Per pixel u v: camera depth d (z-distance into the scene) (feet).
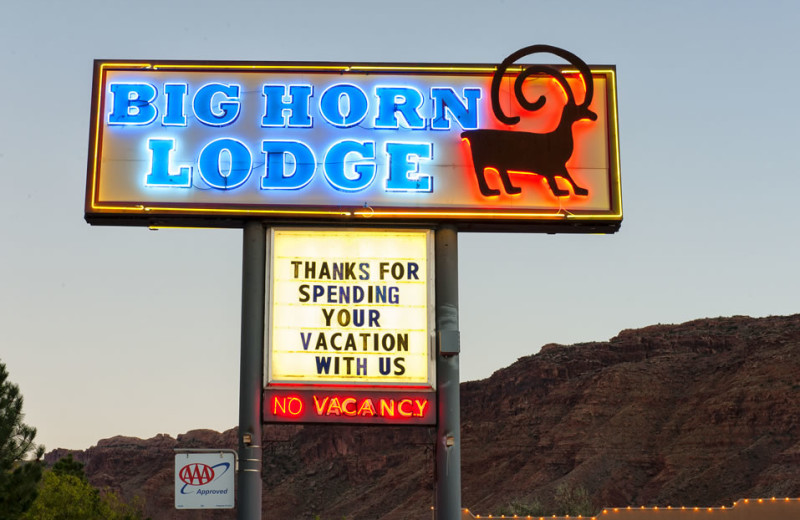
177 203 70.59
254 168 71.46
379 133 72.38
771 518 220.02
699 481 588.91
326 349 69.82
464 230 73.20
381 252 71.46
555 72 73.56
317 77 73.15
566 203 71.87
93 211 70.13
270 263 70.79
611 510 245.24
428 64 73.56
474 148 72.13
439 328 70.28
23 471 100.58
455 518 68.03
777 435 606.55
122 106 71.87
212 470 68.95
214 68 72.79
